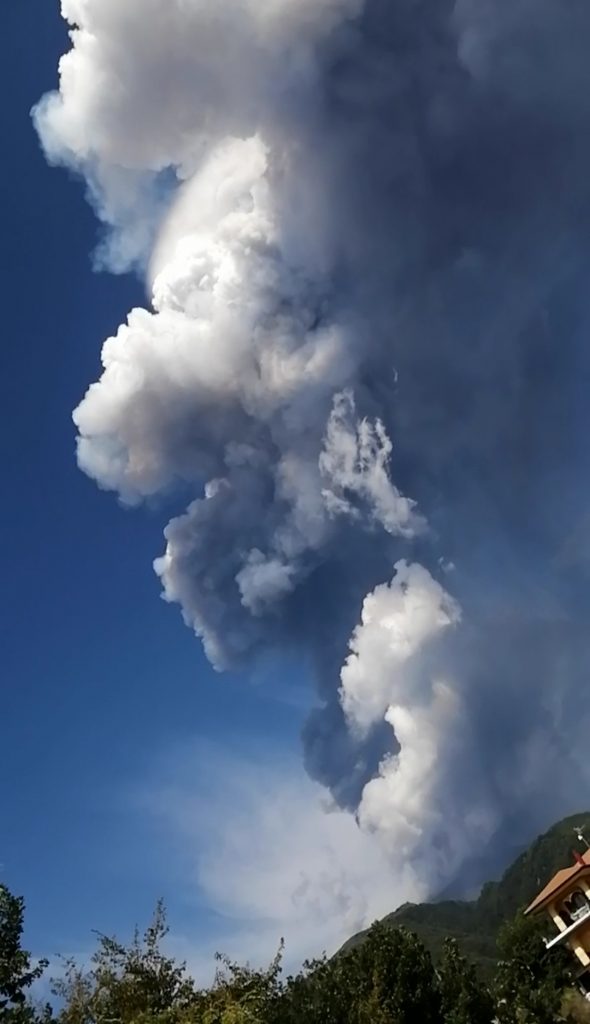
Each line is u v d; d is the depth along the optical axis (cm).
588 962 6275
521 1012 5603
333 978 5544
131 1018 2759
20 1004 2873
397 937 6069
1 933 2992
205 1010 2730
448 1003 5566
